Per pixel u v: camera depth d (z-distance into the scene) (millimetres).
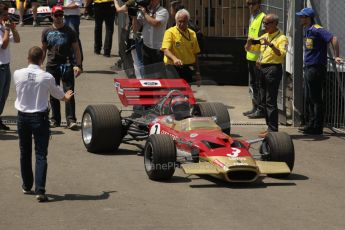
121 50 30578
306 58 22953
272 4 26031
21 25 48125
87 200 15688
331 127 23984
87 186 16812
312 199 16141
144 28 24469
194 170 16234
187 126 17906
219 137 17359
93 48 38562
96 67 33625
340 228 14141
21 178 17438
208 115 20281
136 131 20000
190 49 22344
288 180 17750
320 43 22688
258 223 14297
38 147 15516
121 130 19938
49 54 22984
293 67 24094
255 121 24906
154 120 19141
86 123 20406
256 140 18078
